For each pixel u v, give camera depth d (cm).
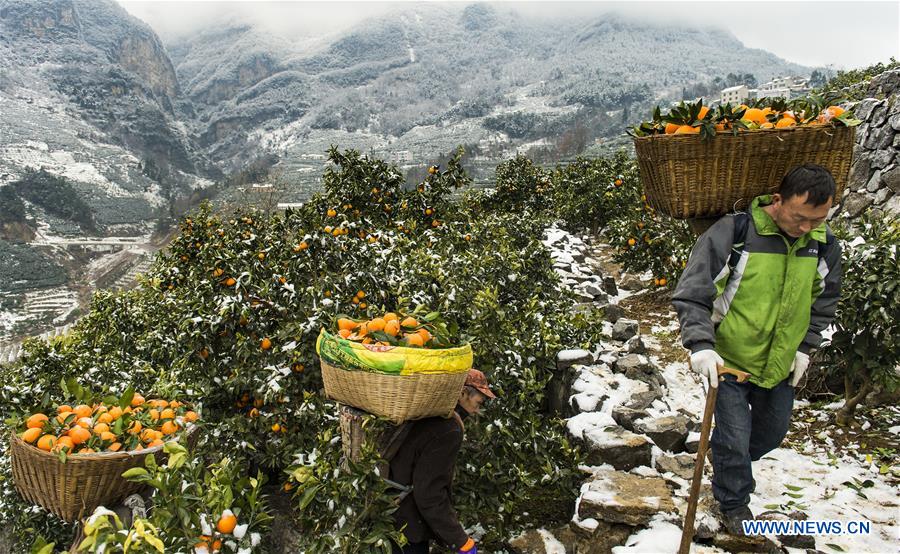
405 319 267
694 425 402
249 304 445
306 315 424
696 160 261
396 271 497
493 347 388
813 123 260
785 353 263
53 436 296
